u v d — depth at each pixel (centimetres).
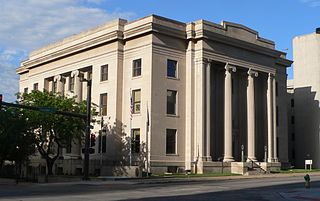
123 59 5647
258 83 6394
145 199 2341
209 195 2658
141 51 5403
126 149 5412
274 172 5694
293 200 2380
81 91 6222
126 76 5581
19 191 2952
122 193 2770
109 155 5497
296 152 8194
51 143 5200
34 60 7131
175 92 5469
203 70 5472
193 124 5459
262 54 6244
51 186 3569
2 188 3309
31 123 4875
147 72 5281
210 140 5603
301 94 8219
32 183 4050
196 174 5025
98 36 5822
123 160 5425
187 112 5497
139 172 4712
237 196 2600
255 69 6125
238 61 5906
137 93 5447
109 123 5588
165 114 5319
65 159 6053
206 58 5516
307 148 8031
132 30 5456
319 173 5609
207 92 5484
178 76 5497
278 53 6444
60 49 6625
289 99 8438
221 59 5694
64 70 6519
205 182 3984
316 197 2528
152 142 5156
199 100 5441
